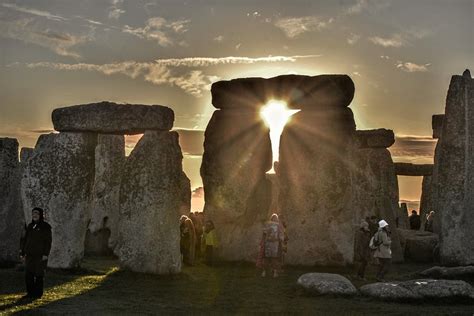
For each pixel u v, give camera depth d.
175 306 20.92
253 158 32.69
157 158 26.31
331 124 31.81
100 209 34.09
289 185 31.78
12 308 19.81
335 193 31.30
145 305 20.92
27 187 27.00
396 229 35.00
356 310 20.19
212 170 32.91
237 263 31.48
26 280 21.27
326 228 31.12
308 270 29.78
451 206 29.47
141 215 26.12
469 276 25.81
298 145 31.92
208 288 23.95
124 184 26.53
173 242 26.16
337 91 31.67
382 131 38.44
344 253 30.89
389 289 21.59
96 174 34.16
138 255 25.98
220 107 33.50
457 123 29.83
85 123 26.64
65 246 26.55
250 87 32.81
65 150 26.92
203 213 32.81
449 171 29.69
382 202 36.84
